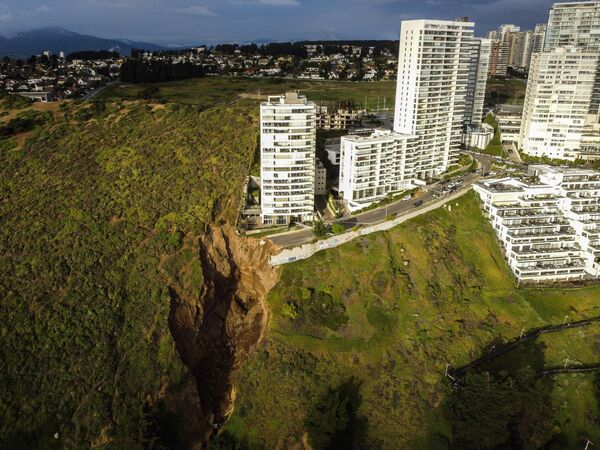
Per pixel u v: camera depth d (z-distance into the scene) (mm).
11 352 119562
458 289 145500
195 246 145875
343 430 112062
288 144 154000
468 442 109125
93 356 121188
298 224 160625
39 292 132000
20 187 160750
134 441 106500
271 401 121125
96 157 174500
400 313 137875
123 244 145625
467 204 171000
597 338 135625
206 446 118000
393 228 154875
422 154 198000
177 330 131250
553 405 118562
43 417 111000
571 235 158250
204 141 181625
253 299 148875
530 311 142875
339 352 129625
